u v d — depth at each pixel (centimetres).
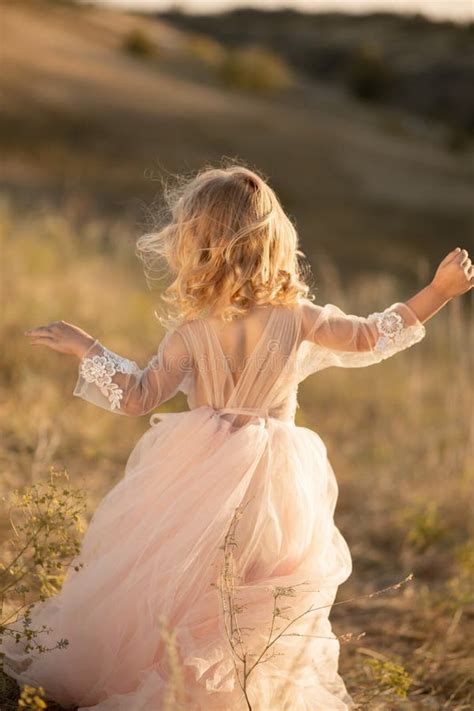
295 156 4678
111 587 420
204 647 402
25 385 951
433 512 793
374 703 491
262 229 421
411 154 5509
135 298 1505
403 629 606
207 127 4712
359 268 3231
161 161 4009
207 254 421
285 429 435
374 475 968
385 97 10044
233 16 14662
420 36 12625
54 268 1528
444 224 4131
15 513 619
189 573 409
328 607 428
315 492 441
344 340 432
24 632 421
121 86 5028
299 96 7106
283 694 406
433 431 1154
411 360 1593
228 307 419
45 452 788
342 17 14012
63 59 5266
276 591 402
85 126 4191
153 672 407
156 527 418
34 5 6944
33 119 4081
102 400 418
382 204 4272
